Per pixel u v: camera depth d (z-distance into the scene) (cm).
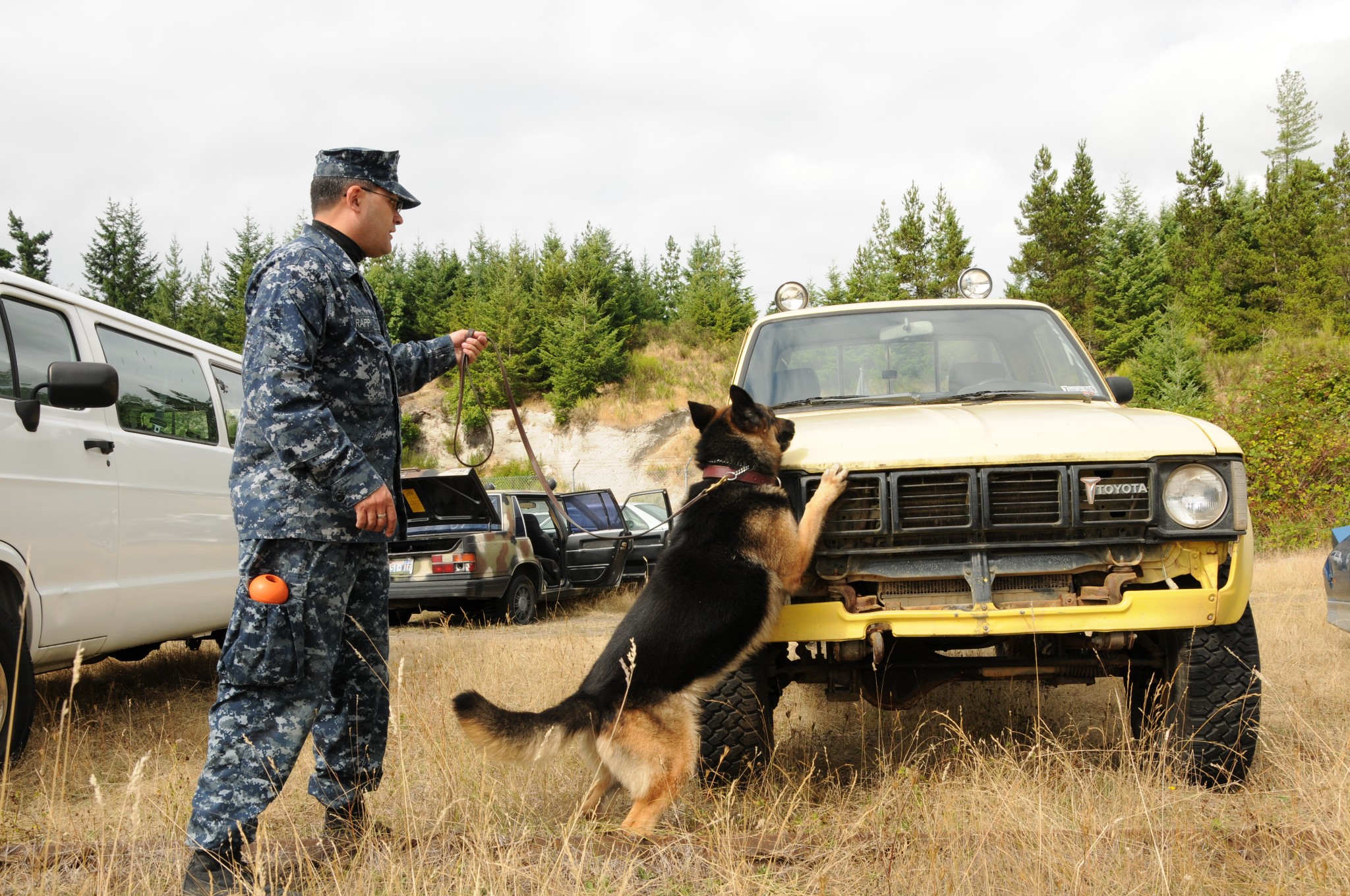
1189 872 246
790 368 464
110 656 578
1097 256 4772
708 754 350
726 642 317
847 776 382
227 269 5981
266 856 255
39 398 432
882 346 464
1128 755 343
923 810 304
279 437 255
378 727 306
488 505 1066
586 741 313
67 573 436
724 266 5791
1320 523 1614
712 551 330
